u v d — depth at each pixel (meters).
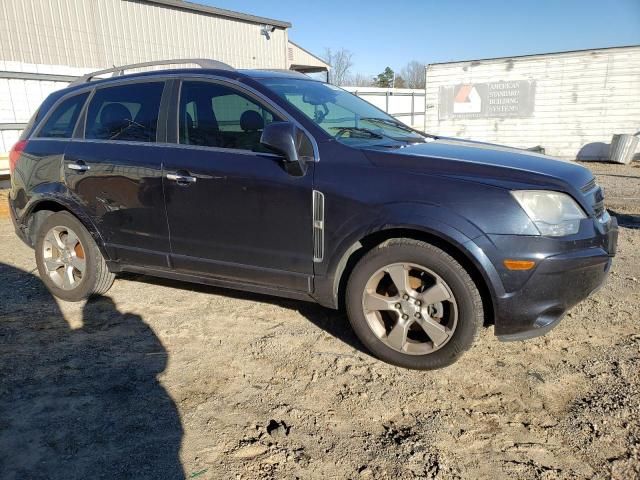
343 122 3.77
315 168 3.29
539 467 2.42
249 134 3.60
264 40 21.70
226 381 3.19
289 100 3.61
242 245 3.59
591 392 2.99
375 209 3.09
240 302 4.39
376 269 3.19
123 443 2.62
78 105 4.44
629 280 4.82
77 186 4.21
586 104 15.75
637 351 3.44
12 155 4.73
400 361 3.25
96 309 4.29
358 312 3.30
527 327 2.97
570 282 2.92
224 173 3.55
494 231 2.86
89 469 2.44
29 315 4.18
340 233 3.22
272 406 2.93
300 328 3.89
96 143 4.20
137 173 3.91
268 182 3.40
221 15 19.42
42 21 14.68
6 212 8.08
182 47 18.38
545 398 2.95
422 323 3.13
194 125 3.81
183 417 2.83
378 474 2.40
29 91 9.80
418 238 3.11
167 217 3.84
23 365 3.38
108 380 3.20
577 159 16.27
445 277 3.00
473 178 2.99
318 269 3.36
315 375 3.24
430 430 2.70
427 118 18.27
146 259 4.04
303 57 26.22
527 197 2.88
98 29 15.95
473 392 3.03
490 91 17.00
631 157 15.00
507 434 2.66
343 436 2.67
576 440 2.60
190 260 3.83
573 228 2.94
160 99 3.98
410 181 3.07
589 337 3.66
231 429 2.73
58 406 2.93
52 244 4.46
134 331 3.88
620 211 8.26
